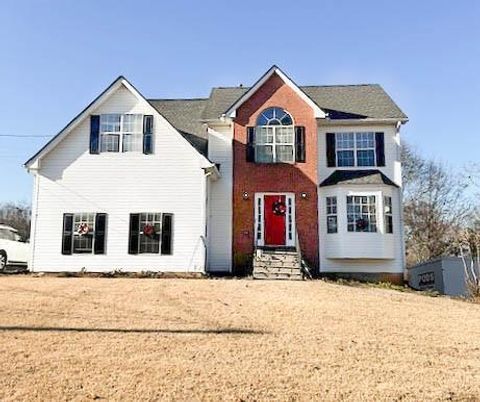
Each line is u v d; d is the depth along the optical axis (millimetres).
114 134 21125
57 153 21031
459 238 28078
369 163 22750
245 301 13562
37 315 11445
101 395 6965
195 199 20500
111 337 9719
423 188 44656
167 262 20156
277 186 22188
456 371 8367
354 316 12297
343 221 21500
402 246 21781
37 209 20672
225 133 23172
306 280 18812
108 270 20156
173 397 6949
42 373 7707
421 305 14414
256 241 21781
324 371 8125
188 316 11633
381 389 7426
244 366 8234
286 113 22672
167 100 27562
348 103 24391
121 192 20672
